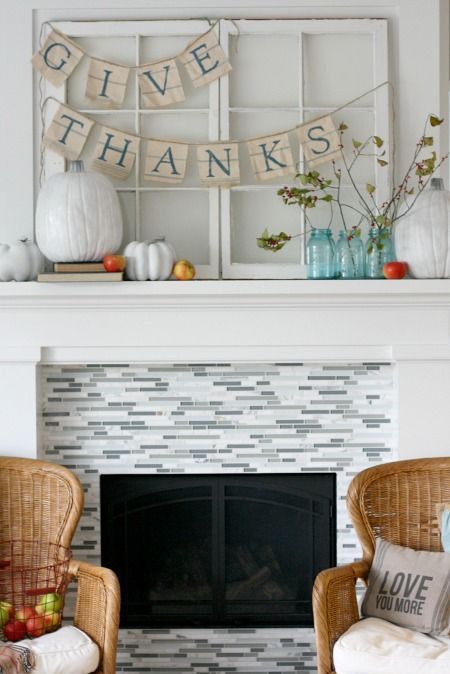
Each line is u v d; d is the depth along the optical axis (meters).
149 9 3.36
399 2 3.35
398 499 3.15
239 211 3.43
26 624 2.84
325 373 3.40
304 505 3.46
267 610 3.47
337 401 3.40
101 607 2.81
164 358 3.29
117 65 3.35
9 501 3.18
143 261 3.20
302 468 3.42
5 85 3.32
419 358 3.28
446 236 3.17
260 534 3.47
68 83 3.39
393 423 3.38
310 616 3.46
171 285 3.19
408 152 3.38
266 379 3.40
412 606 2.83
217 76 3.34
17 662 2.60
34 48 3.35
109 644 2.76
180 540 3.47
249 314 3.28
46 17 3.36
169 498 3.46
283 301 3.24
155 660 3.46
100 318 3.28
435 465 3.18
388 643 2.68
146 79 3.36
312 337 3.29
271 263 3.41
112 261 3.12
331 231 3.40
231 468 3.42
